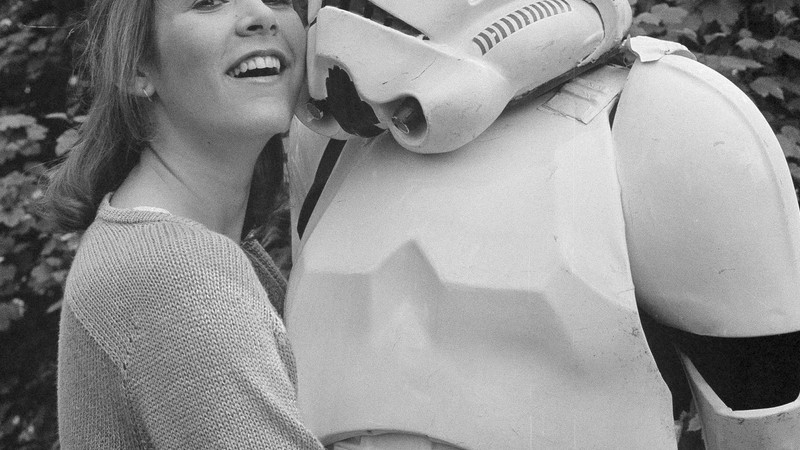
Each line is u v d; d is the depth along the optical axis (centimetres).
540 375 156
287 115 171
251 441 140
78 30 209
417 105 162
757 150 154
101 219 161
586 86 168
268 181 202
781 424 158
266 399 141
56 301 454
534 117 166
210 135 170
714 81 158
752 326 154
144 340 145
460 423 157
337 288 169
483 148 165
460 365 158
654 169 156
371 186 172
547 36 161
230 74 167
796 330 154
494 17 162
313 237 176
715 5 319
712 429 164
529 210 158
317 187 193
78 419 152
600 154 160
